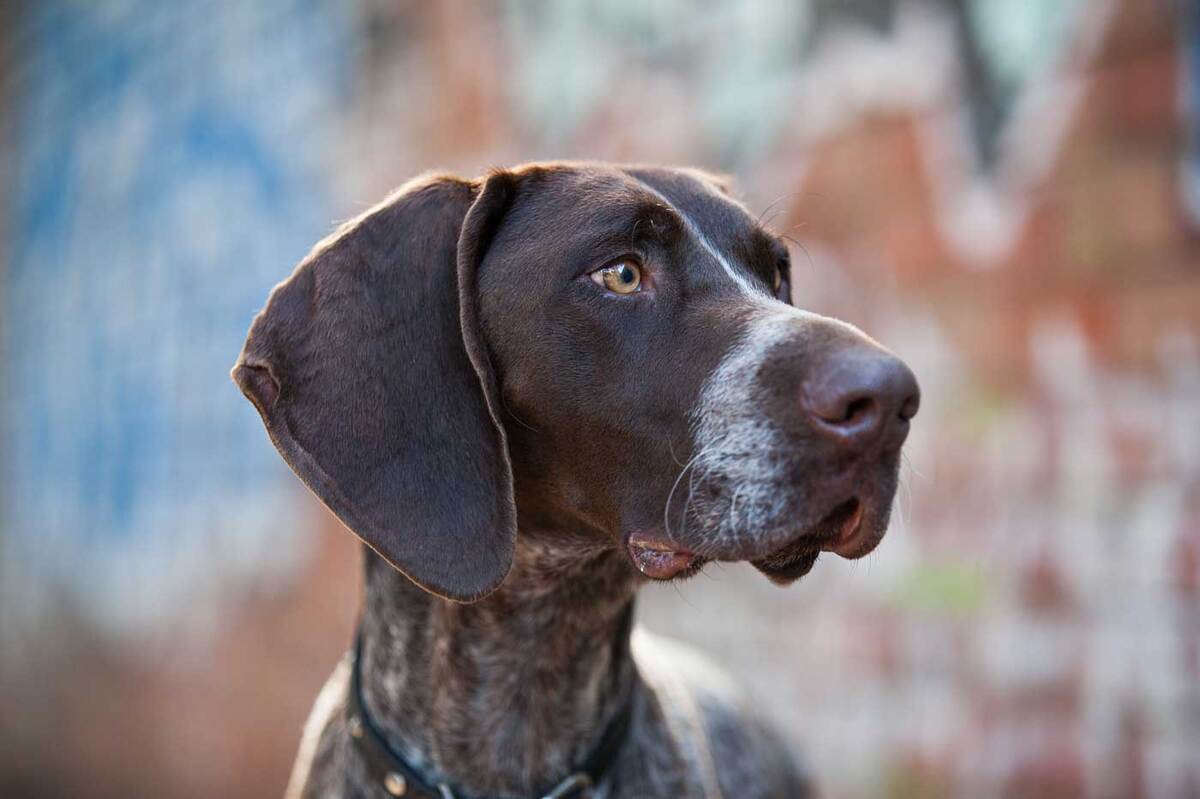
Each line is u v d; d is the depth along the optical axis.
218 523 8.73
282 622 7.80
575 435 2.25
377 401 2.21
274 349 2.25
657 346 2.20
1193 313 3.77
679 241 2.26
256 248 8.50
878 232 4.72
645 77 5.71
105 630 10.55
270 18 8.55
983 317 4.37
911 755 4.52
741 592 5.25
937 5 4.52
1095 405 4.03
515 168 2.40
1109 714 3.95
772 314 2.13
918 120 4.59
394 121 7.25
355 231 2.30
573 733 2.49
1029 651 4.18
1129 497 3.94
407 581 2.50
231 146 8.92
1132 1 3.93
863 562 4.75
